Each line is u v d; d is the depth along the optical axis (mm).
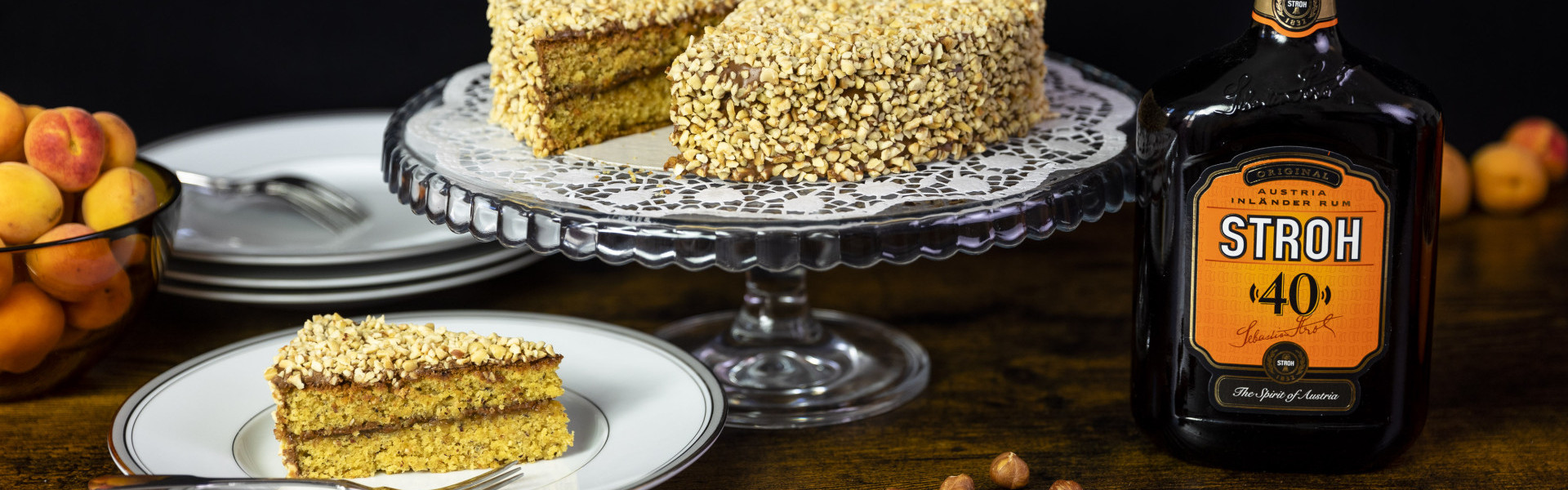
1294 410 913
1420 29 1480
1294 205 889
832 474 946
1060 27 1426
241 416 941
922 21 973
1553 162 1318
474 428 918
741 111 943
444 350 914
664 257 890
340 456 912
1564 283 1154
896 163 958
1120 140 1004
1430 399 1008
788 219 896
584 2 1046
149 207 1010
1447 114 1517
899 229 889
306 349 914
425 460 919
